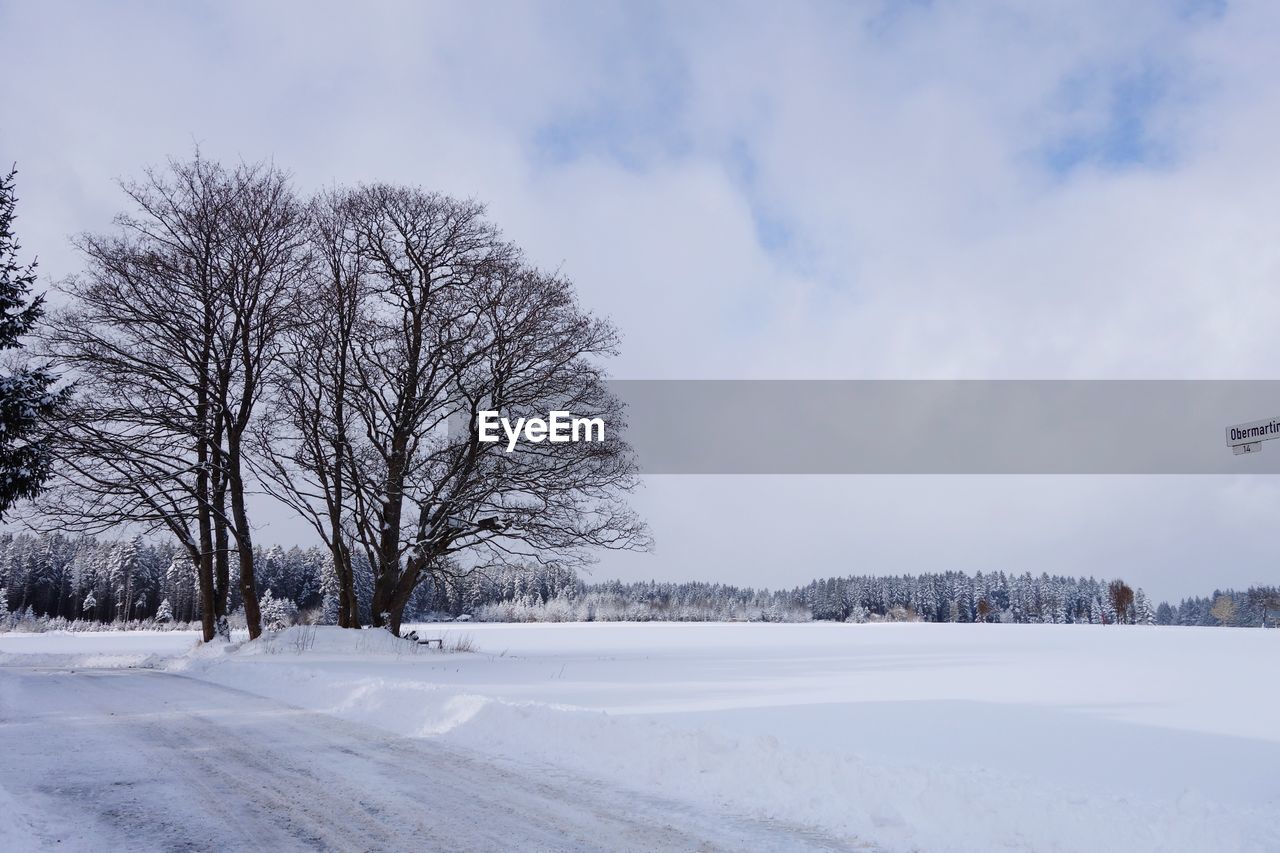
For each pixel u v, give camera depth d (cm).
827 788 655
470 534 2616
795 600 18325
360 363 2628
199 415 2659
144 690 1534
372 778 739
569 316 2692
